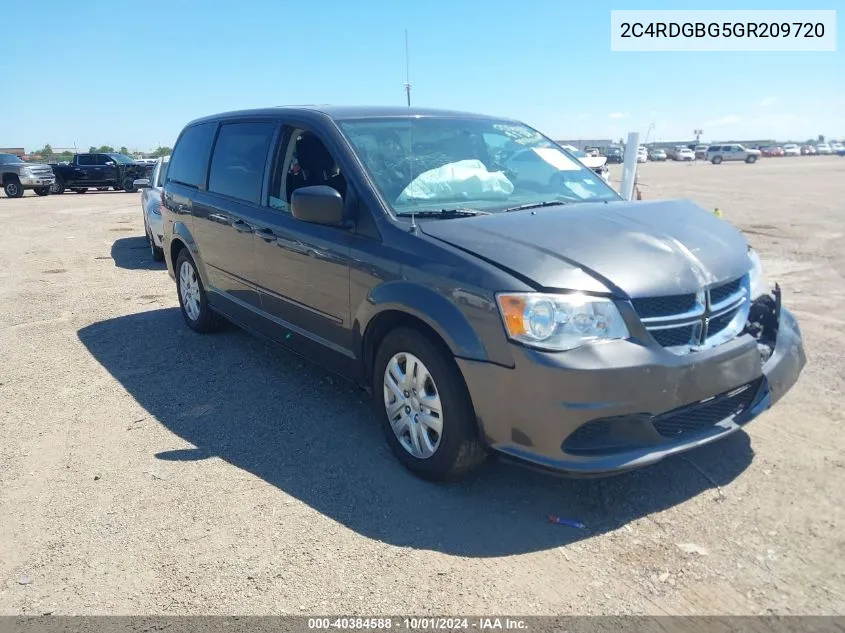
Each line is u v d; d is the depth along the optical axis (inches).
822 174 1477.6
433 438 138.9
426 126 179.6
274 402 185.5
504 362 120.6
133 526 128.3
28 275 376.5
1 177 1091.9
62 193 1215.6
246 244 195.8
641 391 117.9
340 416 175.6
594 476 120.0
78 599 108.7
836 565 113.2
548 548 120.0
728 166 2206.0
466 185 164.7
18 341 248.1
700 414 130.9
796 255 392.5
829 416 167.0
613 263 124.9
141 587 111.3
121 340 247.1
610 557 117.1
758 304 146.9
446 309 128.1
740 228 517.0
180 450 158.9
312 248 163.8
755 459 147.6
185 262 251.1
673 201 167.3
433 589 109.8
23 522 130.2
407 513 131.3
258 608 106.0
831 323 244.7
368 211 150.6
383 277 142.6
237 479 144.9
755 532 122.6
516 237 132.5
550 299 117.8
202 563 117.0
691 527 124.6
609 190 187.0
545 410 117.7
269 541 123.0
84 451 159.3
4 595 109.9
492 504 133.8
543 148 194.2
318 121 173.0
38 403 188.7
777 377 141.6
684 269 127.6
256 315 200.4
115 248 475.2
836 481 137.9
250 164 200.5
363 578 112.7
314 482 143.2
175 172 257.9
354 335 154.2
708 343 127.6
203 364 217.9
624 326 119.6
